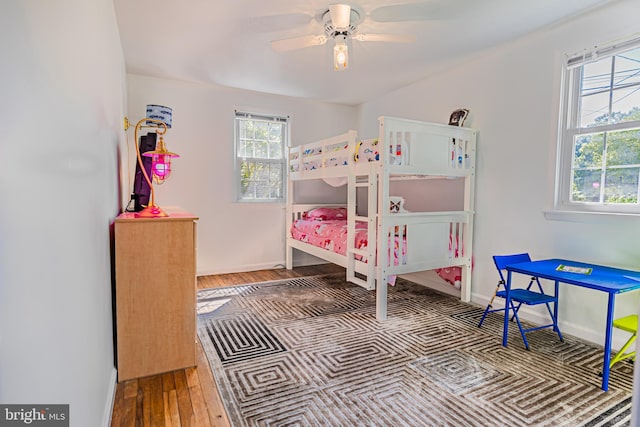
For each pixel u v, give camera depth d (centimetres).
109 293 182
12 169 65
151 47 301
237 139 447
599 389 187
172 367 204
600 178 244
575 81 256
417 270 304
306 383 193
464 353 228
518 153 290
